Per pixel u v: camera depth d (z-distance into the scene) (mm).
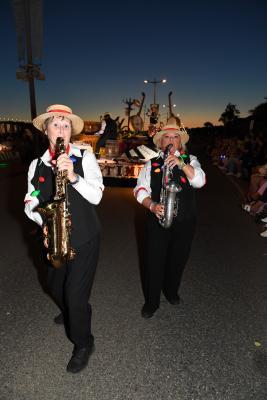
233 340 2840
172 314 3197
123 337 2834
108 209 7012
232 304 3412
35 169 2357
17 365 2486
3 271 4023
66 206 2207
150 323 3043
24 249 4707
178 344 2768
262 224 6242
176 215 2754
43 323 2998
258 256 4723
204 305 3375
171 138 2861
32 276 3902
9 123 16188
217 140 21062
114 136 9820
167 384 2355
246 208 7305
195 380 2396
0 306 3266
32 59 8930
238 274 4113
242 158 12367
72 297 2275
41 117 2268
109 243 5031
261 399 2252
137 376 2418
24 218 6203
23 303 3324
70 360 2482
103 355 2611
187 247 2957
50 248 2148
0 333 2848
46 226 2221
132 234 5469
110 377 2400
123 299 3441
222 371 2486
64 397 2227
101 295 3510
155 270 2924
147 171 2943
